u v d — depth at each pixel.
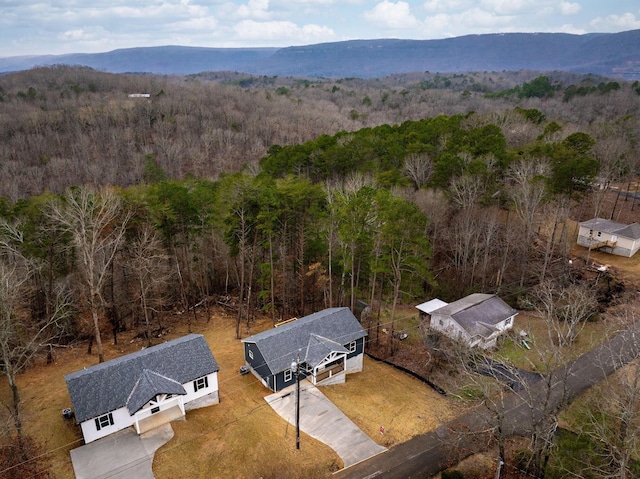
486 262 47.22
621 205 62.88
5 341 25.53
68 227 34.88
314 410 32.00
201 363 31.73
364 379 36.53
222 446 28.03
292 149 59.34
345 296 48.44
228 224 39.78
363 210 37.56
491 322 40.31
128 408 28.48
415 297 48.72
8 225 35.28
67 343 40.12
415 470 27.30
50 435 28.41
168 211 39.69
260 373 34.81
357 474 26.95
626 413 21.52
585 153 51.31
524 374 35.91
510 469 27.16
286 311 46.22
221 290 53.16
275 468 26.70
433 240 48.69
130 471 26.12
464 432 29.23
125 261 41.31
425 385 35.88
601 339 38.91
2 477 25.41
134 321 44.03
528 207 47.25
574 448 24.78
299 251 46.16
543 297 44.44
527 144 56.56
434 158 55.72
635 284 46.06
